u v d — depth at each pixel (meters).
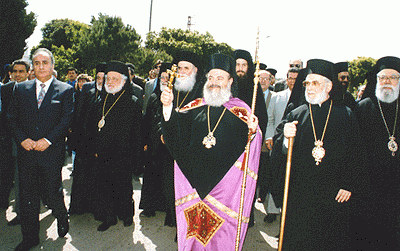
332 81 2.43
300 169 2.40
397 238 2.56
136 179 5.32
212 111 2.42
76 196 3.67
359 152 2.34
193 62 3.22
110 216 3.37
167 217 3.44
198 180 2.31
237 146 2.35
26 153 2.78
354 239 2.72
